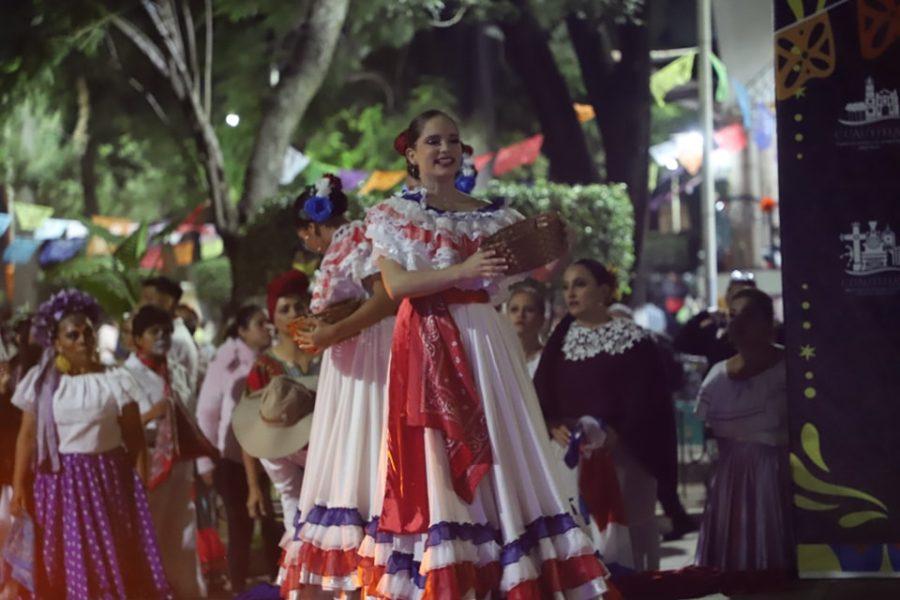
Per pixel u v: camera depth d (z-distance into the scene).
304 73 19.69
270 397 8.72
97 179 39.31
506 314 9.79
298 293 9.37
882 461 8.67
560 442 8.78
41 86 23.17
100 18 19.59
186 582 10.02
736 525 9.15
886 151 8.70
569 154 23.45
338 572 7.05
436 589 6.02
